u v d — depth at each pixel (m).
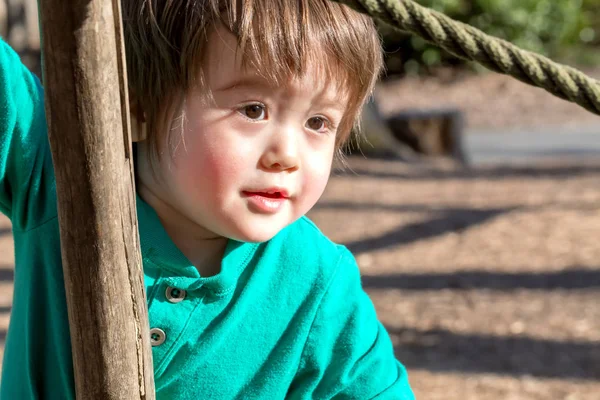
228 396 2.17
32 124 2.14
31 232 2.14
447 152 13.39
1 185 2.18
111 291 1.72
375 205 10.29
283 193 2.00
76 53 1.60
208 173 1.98
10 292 7.47
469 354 6.02
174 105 2.02
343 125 2.18
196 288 2.12
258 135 1.98
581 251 8.13
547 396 5.31
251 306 2.19
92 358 1.75
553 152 13.65
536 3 20.59
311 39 1.96
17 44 14.20
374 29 2.14
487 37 1.84
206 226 2.04
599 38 22.44
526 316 6.66
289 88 1.97
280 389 2.21
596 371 5.66
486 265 7.94
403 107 17.94
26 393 2.16
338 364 2.28
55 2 1.58
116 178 1.69
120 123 1.68
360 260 8.31
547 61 1.88
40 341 2.14
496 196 10.52
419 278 7.70
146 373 1.80
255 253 2.21
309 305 2.24
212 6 1.95
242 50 1.93
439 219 9.54
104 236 1.69
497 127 16.08
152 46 2.02
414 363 5.88
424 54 20.03
